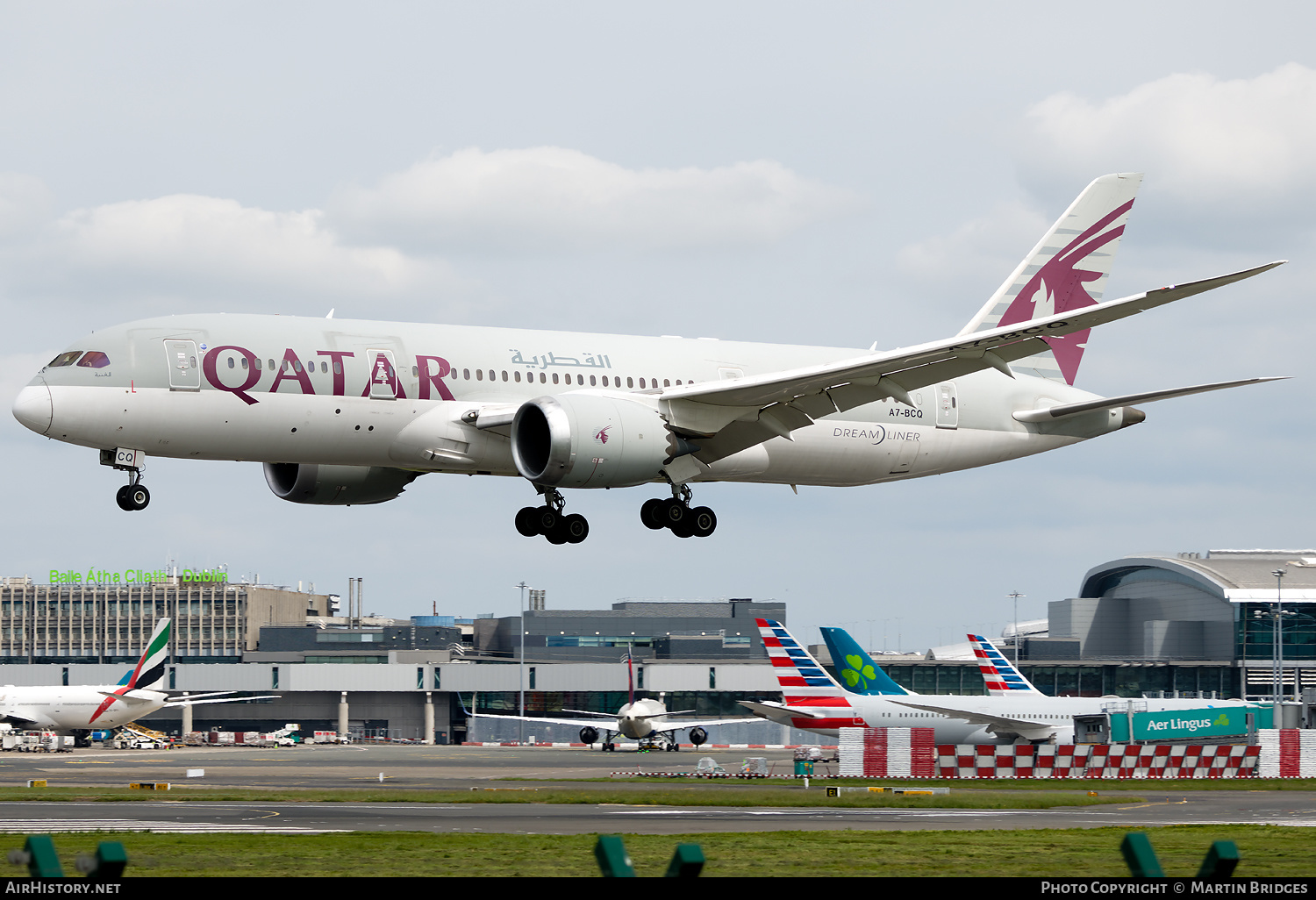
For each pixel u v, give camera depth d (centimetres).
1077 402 12962
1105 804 10925
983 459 12650
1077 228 13275
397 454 10331
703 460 10850
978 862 5841
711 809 9888
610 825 7912
